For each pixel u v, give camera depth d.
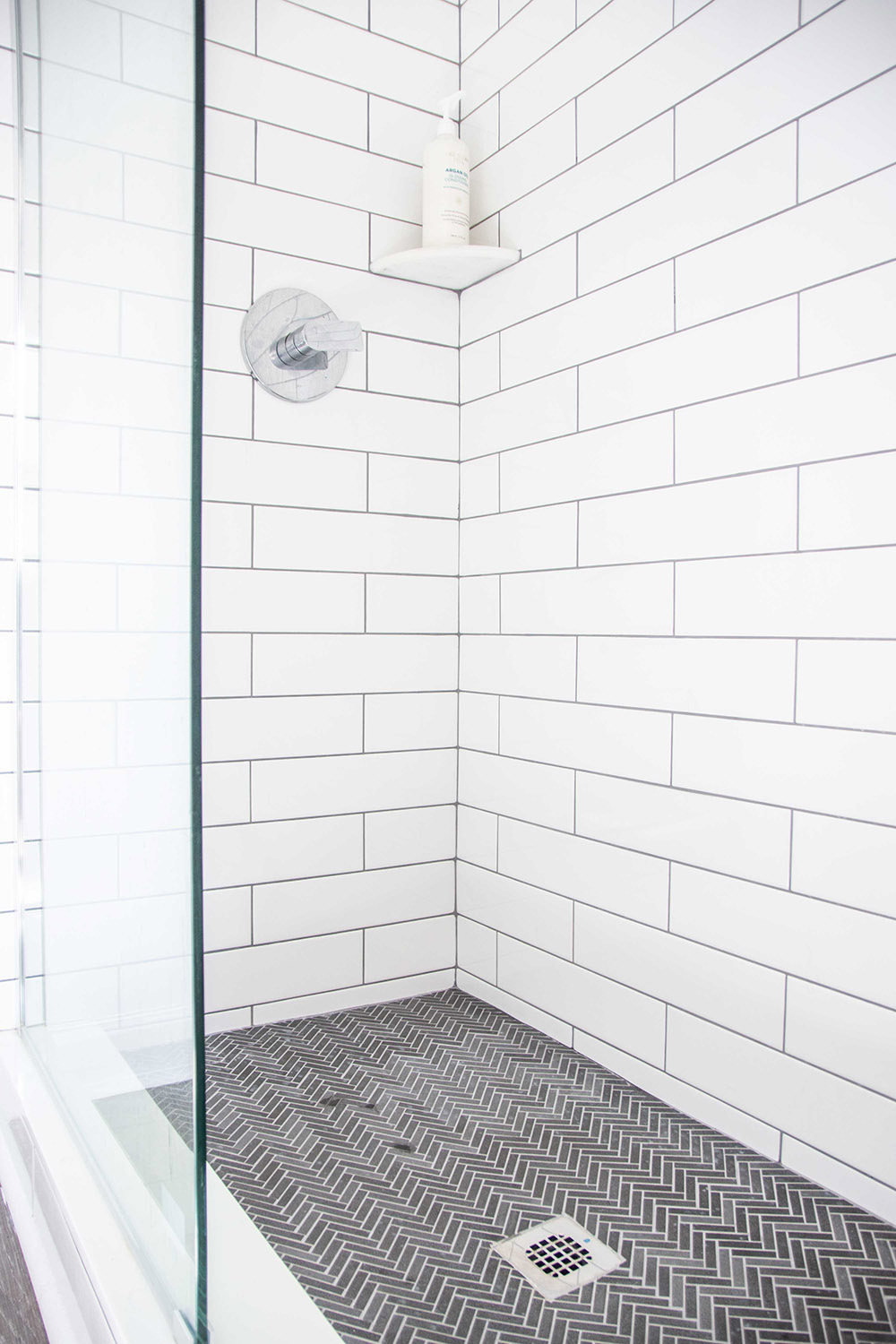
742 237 1.16
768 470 1.13
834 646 1.05
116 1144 0.87
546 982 1.51
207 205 1.44
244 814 1.50
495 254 1.52
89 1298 0.82
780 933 1.12
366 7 1.58
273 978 1.54
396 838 1.65
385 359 1.62
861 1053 1.04
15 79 1.23
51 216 1.07
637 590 1.32
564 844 1.46
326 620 1.57
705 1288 0.93
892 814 1.00
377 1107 1.28
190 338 0.57
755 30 1.13
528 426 1.53
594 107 1.38
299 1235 1.00
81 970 0.99
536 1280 0.94
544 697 1.50
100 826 0.87
